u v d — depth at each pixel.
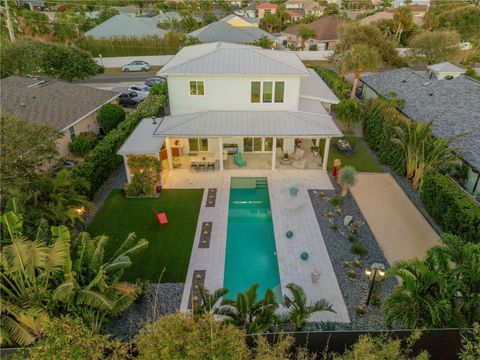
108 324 15.35
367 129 33.00
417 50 56.91
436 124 27.98
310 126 26.59
